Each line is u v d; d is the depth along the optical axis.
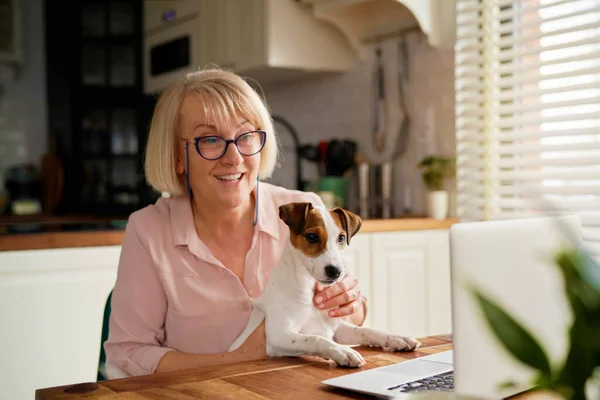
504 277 0.82
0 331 2.02
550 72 2.53
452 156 2.82
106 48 4.04
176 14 3.72
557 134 2.37
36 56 4.31
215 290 1.41
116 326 1.37
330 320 1.27
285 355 1.20
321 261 1.20
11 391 2.04
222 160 1.37
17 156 4.27
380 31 3.12
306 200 1.59
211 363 1.25
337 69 3.26
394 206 3.10
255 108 1.43
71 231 2.21
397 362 1.12
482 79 2.74
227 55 3.34
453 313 0.80
